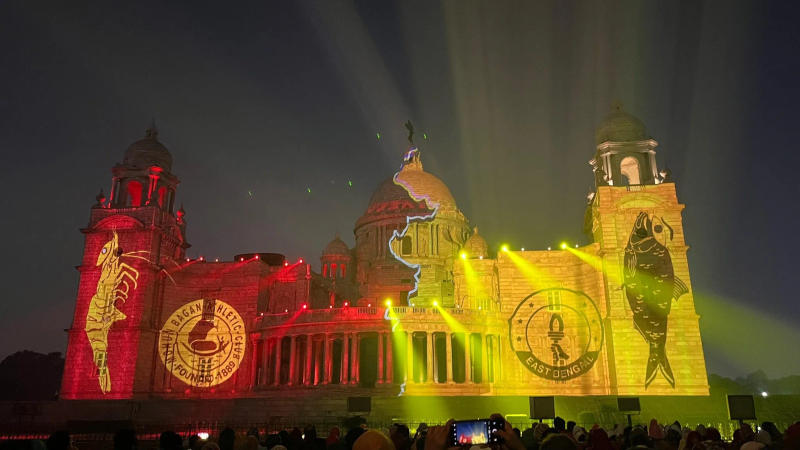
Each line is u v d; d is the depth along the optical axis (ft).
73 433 174.91
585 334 284.41
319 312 284.61
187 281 315.99
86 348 299.99
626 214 284.20
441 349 308.40
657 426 92.58
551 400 117.60
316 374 281.95
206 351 305.53
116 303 304.09
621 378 263.29
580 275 293.64
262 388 286.25
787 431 42.86
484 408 234.79
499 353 285.02
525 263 300.40
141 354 294.66
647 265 275.59
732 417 120.88
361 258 388.57
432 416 232.53
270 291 323.78
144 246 310.24
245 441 53.72
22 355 411.75
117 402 253.44
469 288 322.34
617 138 300.81
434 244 380.99
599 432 47.19
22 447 44.06
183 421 245.24
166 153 340.59
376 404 236.84
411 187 405.80
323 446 63.16
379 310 279.08
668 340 265.13
